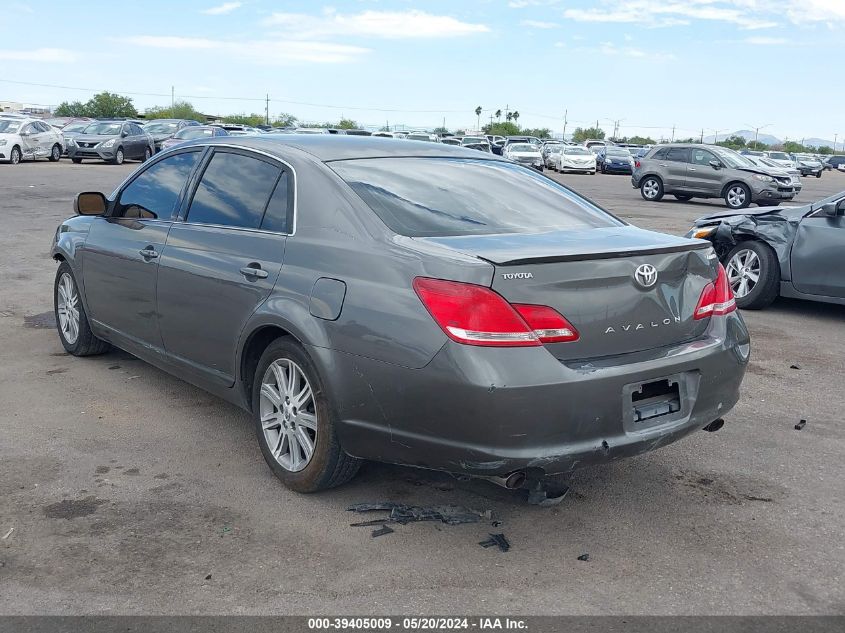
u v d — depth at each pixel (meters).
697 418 3.65
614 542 3.50
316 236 3.81
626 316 3.44
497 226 3.85
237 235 4.23
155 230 4.86
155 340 4.88
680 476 4.21
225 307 4.18
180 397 5.28
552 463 3.24
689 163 23.06
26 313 7.47
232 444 4.52
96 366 5.91
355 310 3.47
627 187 30.52
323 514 3.69
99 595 3.02
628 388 3.35
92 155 29.70
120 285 5.14
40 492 3.86
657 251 3.53
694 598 3.07
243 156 4.50
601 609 2.98
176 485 3.98
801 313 8.49
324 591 3.07
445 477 4.12
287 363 3.85
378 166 4.17
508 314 3.16
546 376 3.17
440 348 3.20
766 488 4.09
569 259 3.26
